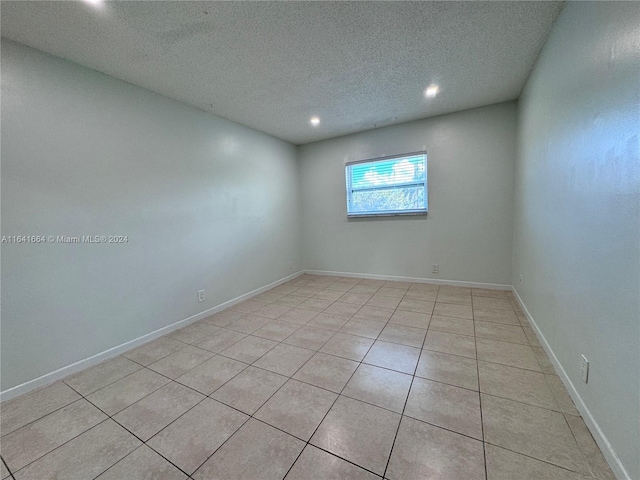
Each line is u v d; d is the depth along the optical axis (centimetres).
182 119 282
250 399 165
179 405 163
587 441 126
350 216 441
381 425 141
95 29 168
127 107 235
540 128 217
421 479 111
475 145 345
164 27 170
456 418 143
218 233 324
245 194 365
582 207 142
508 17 174
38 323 187
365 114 338
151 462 125
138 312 245
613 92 113
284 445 131
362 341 233
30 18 156
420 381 176
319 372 190
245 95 272
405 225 402
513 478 110
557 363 177
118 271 230
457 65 231
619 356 108
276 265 426
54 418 156
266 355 217
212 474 118
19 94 177
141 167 246
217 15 162
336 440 133
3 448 136
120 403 167
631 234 101
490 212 348
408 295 347
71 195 202
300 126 374
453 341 225
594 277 129
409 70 237
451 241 374
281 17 167
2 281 173
